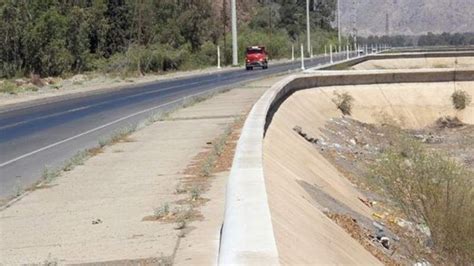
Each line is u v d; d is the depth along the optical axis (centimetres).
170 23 8762
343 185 2133
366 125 4253
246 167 973
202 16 9719
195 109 2714
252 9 14575
